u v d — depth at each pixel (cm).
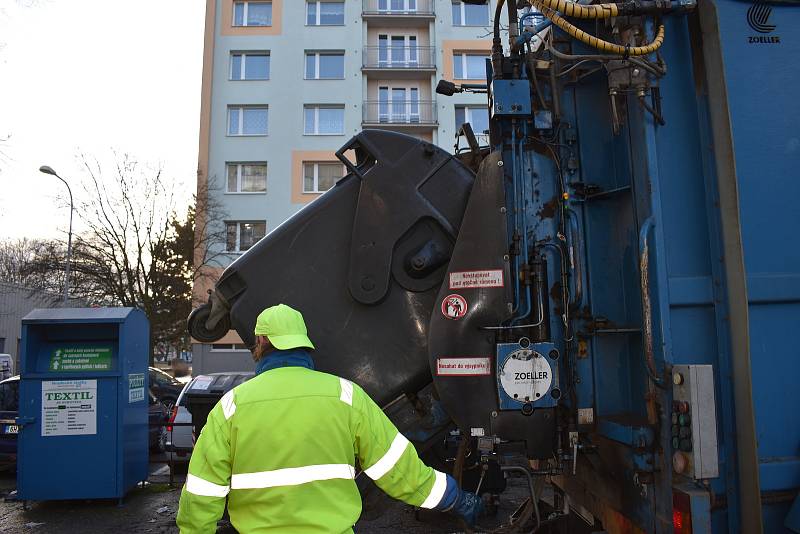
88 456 693
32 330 702
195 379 955
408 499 211
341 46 2953
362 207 318
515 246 282
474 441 317
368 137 325
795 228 254
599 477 293
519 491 679
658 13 259
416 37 3103
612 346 284
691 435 224
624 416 275
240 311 322
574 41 303
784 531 238
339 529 190
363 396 214
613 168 297
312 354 313
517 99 289
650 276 249
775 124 259
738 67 260
